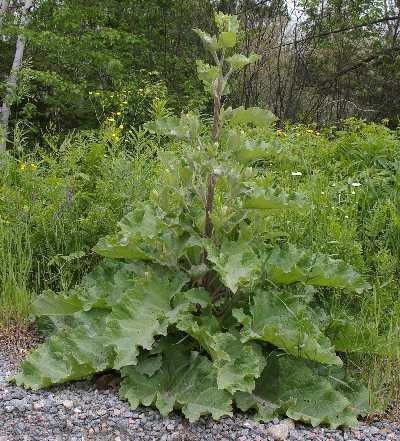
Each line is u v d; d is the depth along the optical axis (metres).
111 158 3.16
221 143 2.11
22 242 2.77
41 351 2.07
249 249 1.96
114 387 2.02
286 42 8.24
